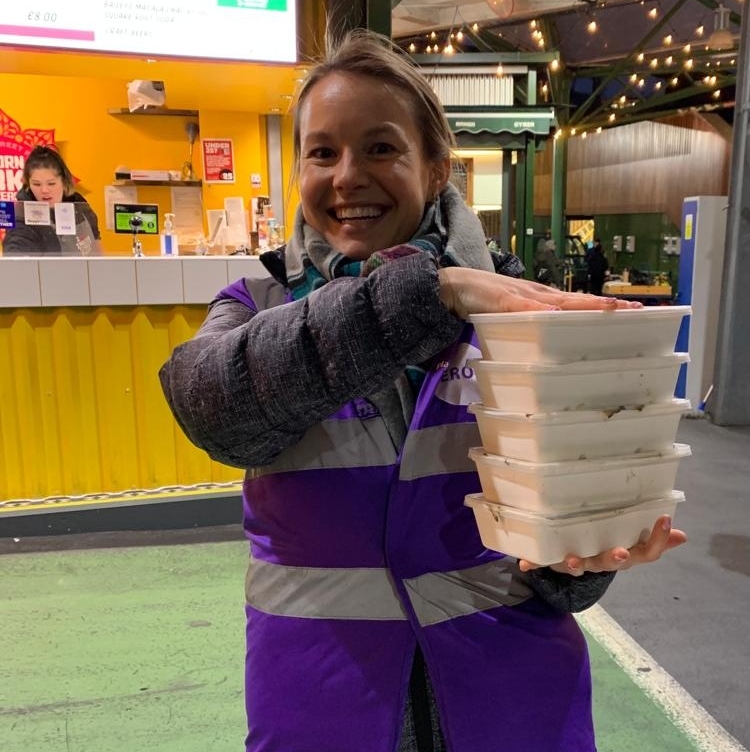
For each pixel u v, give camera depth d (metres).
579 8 8.04
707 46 8.88
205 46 3.17
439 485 0.87
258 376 0.74
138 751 1.90
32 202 3.18
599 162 13.09
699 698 2.14
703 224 5.55
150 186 4.75
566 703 0.89
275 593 0.88
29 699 2.11
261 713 0.87
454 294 0.76
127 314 3.18
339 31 2.84
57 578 2.86
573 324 0.72
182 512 3.31
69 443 3.21
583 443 0.76
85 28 3.04
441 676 0.84
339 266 0.90
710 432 5.19
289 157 4.54
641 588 2.83
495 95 7.31
